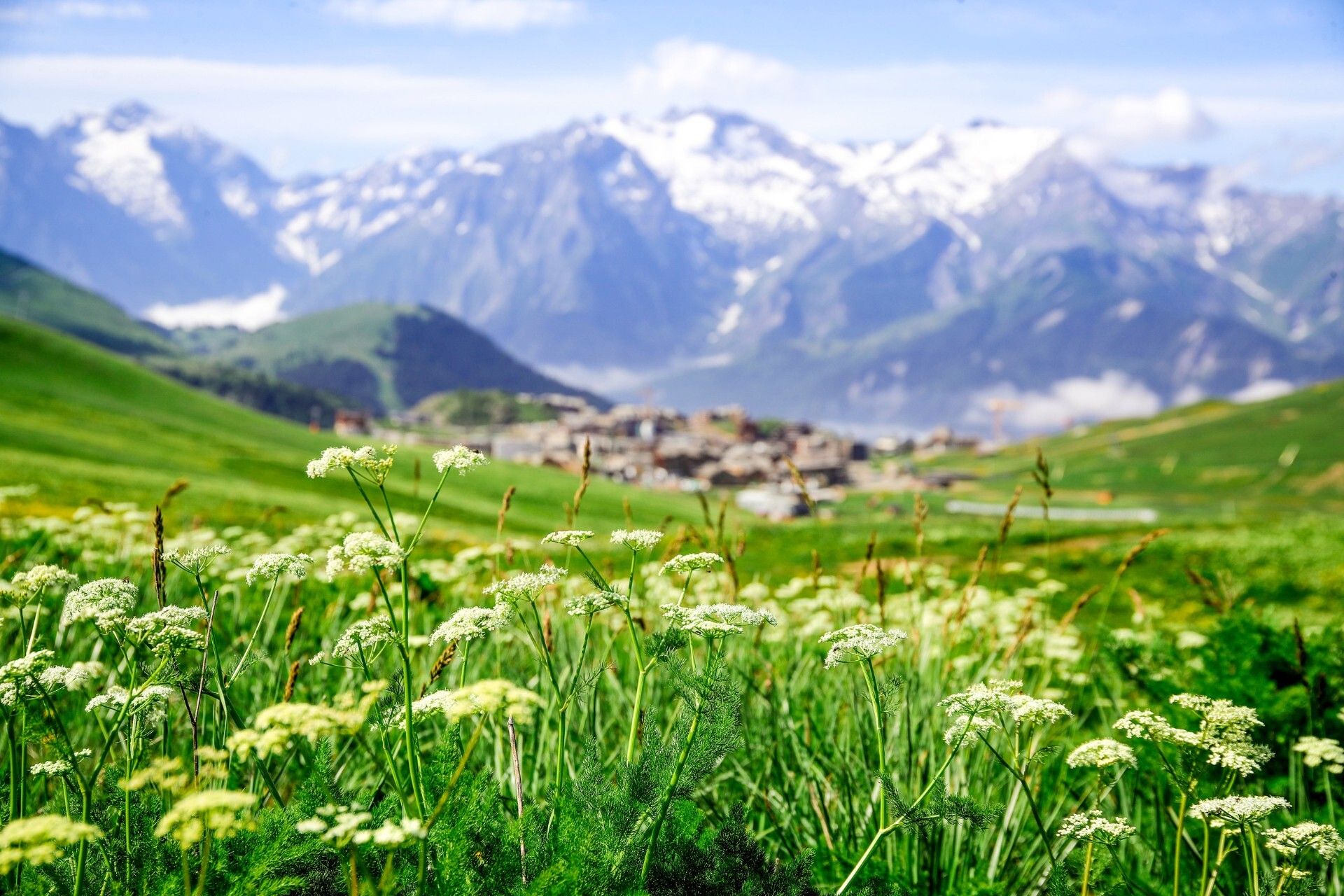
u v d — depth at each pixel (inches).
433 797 123.4
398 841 96.7
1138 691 286.7
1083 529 2571.4
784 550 1626.5
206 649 132.5
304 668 220.1
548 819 128.4
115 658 197.2
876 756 198.2
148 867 115.8
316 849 112.7
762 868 130.0
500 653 203.8
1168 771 147.9
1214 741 144.3
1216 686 243.8
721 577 292.8
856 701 206.8
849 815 184.5
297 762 171.3
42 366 5068.9
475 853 118.0
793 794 201.8
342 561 122.4
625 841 121.6
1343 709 220.2
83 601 131.5
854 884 153.9
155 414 4857.3
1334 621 305.4
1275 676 258.1
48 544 360.5
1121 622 503.8
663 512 3725.4
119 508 388.8
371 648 137.9
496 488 3794.3
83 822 105.3
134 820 121.1
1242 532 2153.1
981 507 6879.9
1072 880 144.9
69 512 667.4
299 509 2059.5
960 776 191.9
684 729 132.7
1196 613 430.0
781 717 227.1
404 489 2652.6
